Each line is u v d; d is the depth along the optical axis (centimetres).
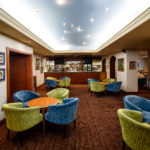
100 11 296
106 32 460
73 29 422
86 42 636
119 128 267
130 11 297
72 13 303
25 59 486
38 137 234
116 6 273
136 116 197
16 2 249
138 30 296
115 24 378
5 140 226
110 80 625
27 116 210
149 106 255
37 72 777
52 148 203
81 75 922
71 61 1034
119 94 567
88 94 590
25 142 219
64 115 226
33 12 292
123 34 340
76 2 255
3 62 308
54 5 265
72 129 263
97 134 244
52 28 409
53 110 227
